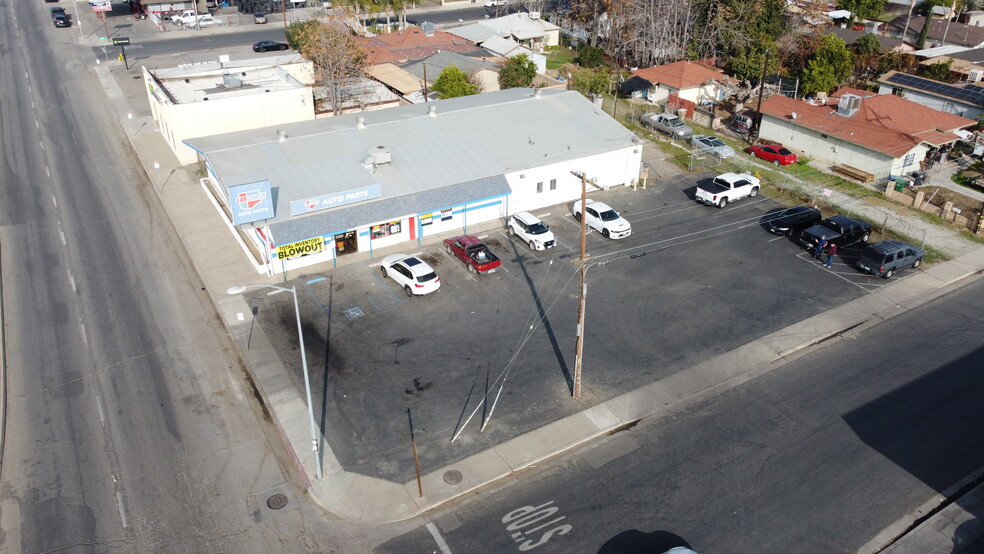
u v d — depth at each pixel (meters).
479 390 29.00
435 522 22.77
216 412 27.89
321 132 43.66
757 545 22.05
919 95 63.75
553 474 24.88
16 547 21.69
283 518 22.92
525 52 76.69
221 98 52.53
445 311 34.50
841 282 37.59
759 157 54.84
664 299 35.75
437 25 102.00
